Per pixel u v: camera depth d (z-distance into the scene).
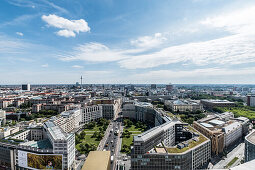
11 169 148.12
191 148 144.12
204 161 160.25
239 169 82.56
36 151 142.88
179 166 131.62
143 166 132.50
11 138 164.12
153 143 145.75
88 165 116.75
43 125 197.50
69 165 144.62
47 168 140.62
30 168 143.62
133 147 137.25
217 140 183.12
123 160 168.50
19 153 145.62
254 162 88.25
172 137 186.62
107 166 116.81
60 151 140.25
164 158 131.62
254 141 141.75
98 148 197.62
